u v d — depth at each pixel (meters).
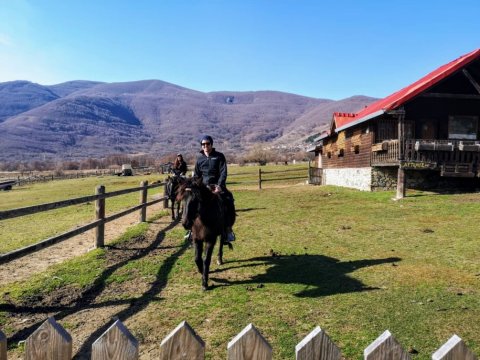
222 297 6.36
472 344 4.69
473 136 21.09
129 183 42.44
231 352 2.10
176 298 6.35
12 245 10.65
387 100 24.67
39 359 2.17
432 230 11.30
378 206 16.19
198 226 6.62
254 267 8.12
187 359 2.12
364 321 5.36
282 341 4.79
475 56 17.42
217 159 7.61
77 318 5.59
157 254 9.23
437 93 20.02
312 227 12.49
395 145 18.47
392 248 9.52
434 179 20.14
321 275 7.50
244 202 19.89
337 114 27.77
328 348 2.12
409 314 5.58
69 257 9.07
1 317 5.55
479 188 19.38
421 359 4.38
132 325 5.33
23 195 32.88
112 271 7.77
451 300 6.10
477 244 9.53
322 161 33.03
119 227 13.05
